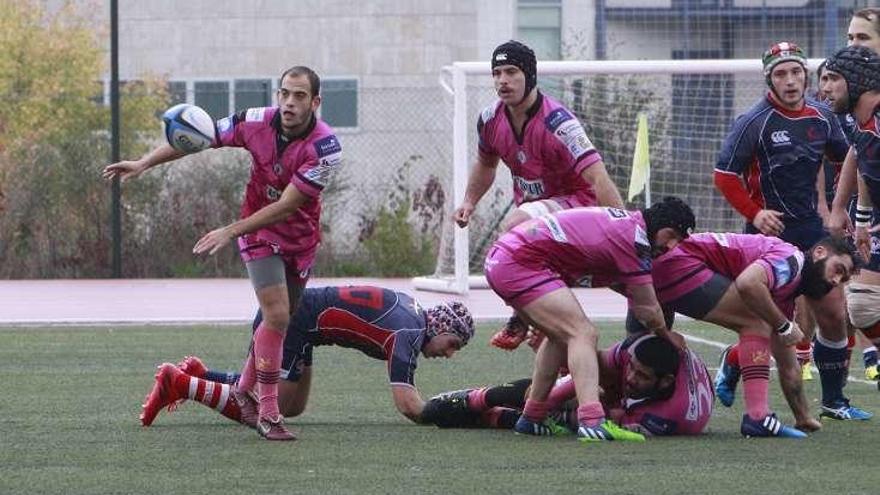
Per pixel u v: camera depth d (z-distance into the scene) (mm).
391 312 28516
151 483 22203
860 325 29500
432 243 73062
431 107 87375
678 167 67312
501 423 28078
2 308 56875
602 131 67125
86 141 73688
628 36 97562
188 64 103375
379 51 103125
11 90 86250
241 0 103188
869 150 28781
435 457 24641
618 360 27484
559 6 99625
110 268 72812
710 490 21734
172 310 55938
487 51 101688
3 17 87438
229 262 73438
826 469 23531
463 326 28766
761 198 31344
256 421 27828
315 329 28609
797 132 30859
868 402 32375
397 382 28391
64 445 25906
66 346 43625
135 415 29859
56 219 73125
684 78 68562
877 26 33031
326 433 27594
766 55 31047
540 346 28156
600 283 27141
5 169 73000
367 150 87438
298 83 25859
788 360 27531
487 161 31141
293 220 26609
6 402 31766
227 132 26750
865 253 29984
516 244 26500
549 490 21672
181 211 73125
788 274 26281
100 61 89812
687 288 26766
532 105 29188
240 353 41938
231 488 21812
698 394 27234
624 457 24641
